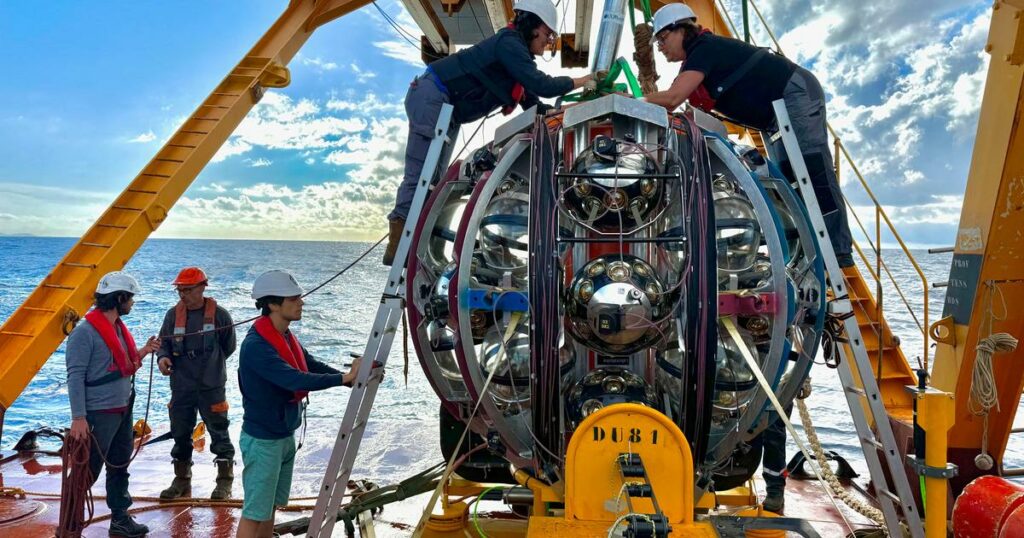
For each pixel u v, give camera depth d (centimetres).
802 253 384
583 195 344
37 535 519
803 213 380
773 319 342
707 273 323
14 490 604
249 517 430
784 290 337
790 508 565
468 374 350
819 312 367
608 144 340
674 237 334
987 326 508
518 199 358
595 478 312
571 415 344
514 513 527
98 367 507
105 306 518
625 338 326
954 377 541
